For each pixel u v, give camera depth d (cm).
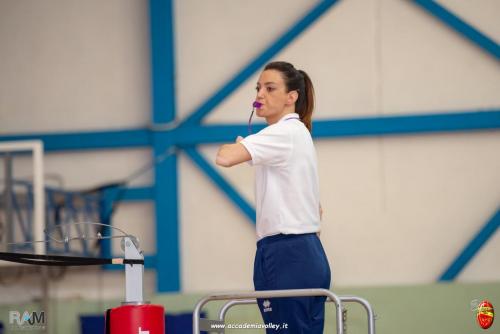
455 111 1454
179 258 1470
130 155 1527
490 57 1459
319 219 679
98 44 1554
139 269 675
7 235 1336
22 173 1536
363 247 1450
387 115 1468
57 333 1472
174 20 1534
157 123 1493
